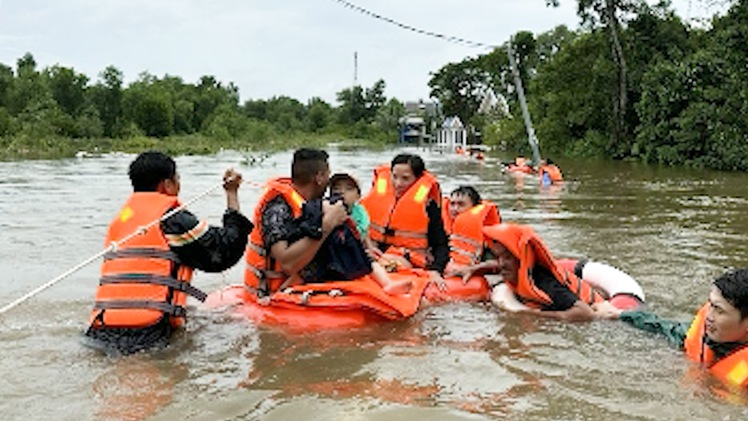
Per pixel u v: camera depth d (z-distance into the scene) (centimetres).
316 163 556
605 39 3778
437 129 6994
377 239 679
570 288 571
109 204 1264
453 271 641
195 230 485
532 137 2281
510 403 376
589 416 360
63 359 437
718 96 2800
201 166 2598
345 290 537
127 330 467
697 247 863
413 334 502
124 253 481
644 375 421
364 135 8038
